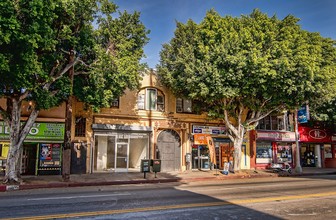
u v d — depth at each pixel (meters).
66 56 15.64
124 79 16.58
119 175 19.02
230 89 17.31
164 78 21.16
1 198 10.58
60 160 19.08
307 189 12.76
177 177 18.33
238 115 21.92
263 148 26.59
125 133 21.34
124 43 16.56
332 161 28.59
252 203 9.22
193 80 17.75
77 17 14.02
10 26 10.05
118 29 16.91
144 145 21.94
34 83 13.50
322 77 17.05
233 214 7.68
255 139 25.84
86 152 19.88
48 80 13.16
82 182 15.41
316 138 28.48
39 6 10.80
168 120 22.52
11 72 11.56
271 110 21.17
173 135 23.06
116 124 20.84
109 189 13.38
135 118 21.55
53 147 19.06
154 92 22.45
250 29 17.33
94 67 15.61
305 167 28.66
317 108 24.91
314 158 29.44
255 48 16.48
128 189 13.25
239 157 21.53
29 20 11.09
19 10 10.65
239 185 14.54
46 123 18.84
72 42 14.19
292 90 17.48
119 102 21.20
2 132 17.94
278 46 16.69
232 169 23.36
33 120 15.08
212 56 17.45
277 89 17.92
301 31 18.72
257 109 20.52
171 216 7.41
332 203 9.32
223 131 24.33
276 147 27.11
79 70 16.81
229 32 17.34
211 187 13.67
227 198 10.20
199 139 23.31
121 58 16.06
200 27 19.14
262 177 20.31
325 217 7.46
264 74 16.28
